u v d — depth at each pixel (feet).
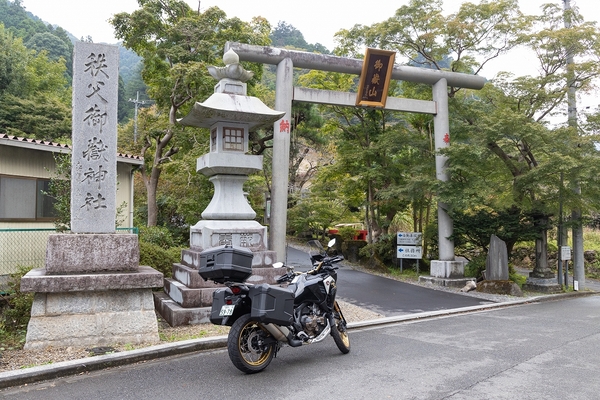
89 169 21.42
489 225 46.03
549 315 31.81
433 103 47.24
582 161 40.96
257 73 52.49
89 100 21.57
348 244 64.80
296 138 75.56
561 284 46.06
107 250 20.84
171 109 50.52
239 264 17.01
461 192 43.83
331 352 20.61
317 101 43.14
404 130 56.24
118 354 18.47
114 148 21.88
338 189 68.49
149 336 20.67
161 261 31.09
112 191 21.72
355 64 44.04
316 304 19.81
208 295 25.27
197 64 44.83
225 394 15.06
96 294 20.22
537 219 46.26
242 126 28.17
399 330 25.96
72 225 21.04
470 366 18.40
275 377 16.84
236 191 28.73
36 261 32.37
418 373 17.40
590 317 31.04
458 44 49.26
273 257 27.73
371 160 57.06
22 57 99.71
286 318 17.20
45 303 19.47
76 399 14.64
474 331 25.73
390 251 57.41
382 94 44.70
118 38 49.93
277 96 41.50
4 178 35.24
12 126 81.82
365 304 34.65
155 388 15.64
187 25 48.26
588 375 17.30
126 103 157.38
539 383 16.31
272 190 40.57
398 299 37.22
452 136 49.83
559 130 42.01
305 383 16.16
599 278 61.93
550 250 65.16
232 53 28.48
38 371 16.37
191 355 19.81
